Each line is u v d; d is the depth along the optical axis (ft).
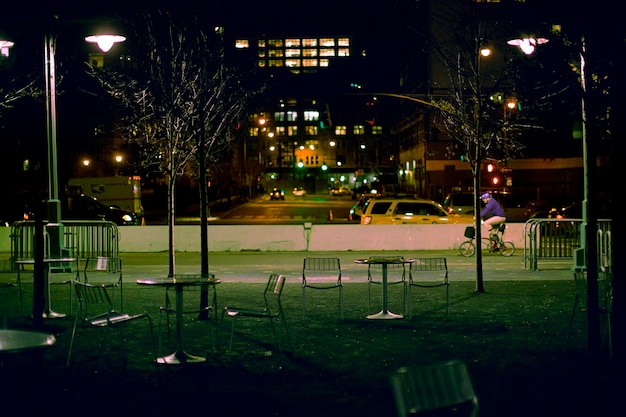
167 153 57.67
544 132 215.31
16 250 69.10
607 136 53.31
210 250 95.40
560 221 71.51
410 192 280.92
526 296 51.49
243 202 311.27
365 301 49.60
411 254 90.07
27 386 25.53
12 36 67.62
